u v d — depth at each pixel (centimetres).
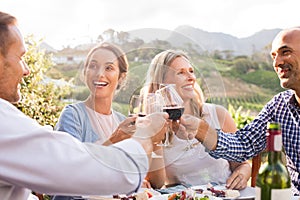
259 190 137
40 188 137
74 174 135
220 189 203
